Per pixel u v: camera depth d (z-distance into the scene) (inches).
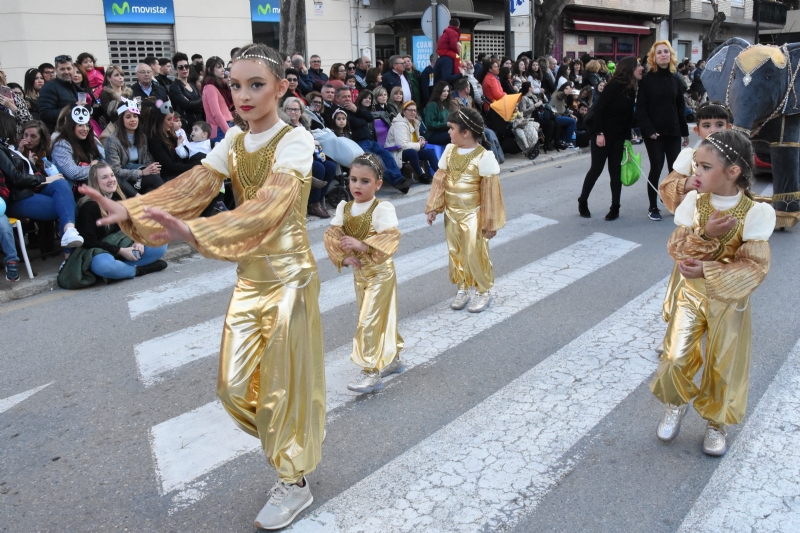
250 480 135.6
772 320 205.2
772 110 278.5
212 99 366.0
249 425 118.6
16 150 274.2
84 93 327.9
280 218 107.0
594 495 127.4
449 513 123.3
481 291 221.8
